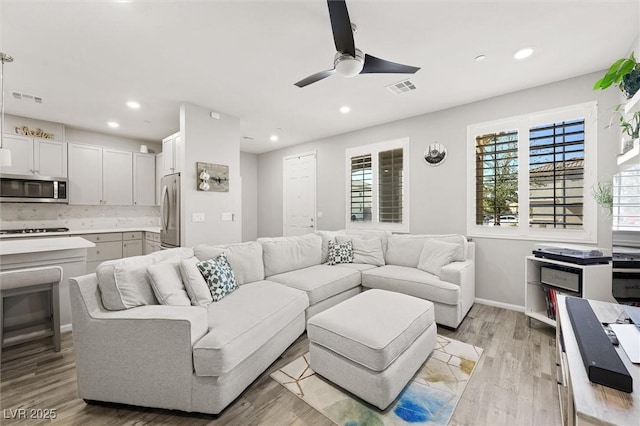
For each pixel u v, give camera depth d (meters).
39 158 4.17
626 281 1.52
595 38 2.25
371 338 1.70
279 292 2.50
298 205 5.93
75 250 2.73
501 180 3.41
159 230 4.52
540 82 3.05
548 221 3.10
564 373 1.58
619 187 1.58
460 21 2.05
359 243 3.94
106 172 4.86
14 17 1.97
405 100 3.54
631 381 0.89
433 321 2.24
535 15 1.98
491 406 1.70
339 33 1.78
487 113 3.49
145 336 1.63
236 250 2.86
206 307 2.10
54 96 3.38
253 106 3.73
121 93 3.30
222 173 3.93
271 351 2.07
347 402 1.73
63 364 2.14
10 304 2.39
